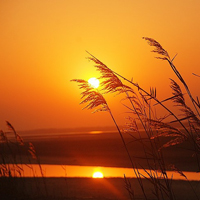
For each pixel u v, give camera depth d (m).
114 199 10.30
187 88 3.80
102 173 22.33
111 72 4.32
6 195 8.72
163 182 10.38
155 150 4.48
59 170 24.86
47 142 62.34
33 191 11.13
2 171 9.10
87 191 12.81
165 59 3.91
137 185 14.05
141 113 4.36
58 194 11.58
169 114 3.87
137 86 3.97
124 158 35.66
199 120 3.68
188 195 11.67
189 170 22.72
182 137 3.75
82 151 46.81
